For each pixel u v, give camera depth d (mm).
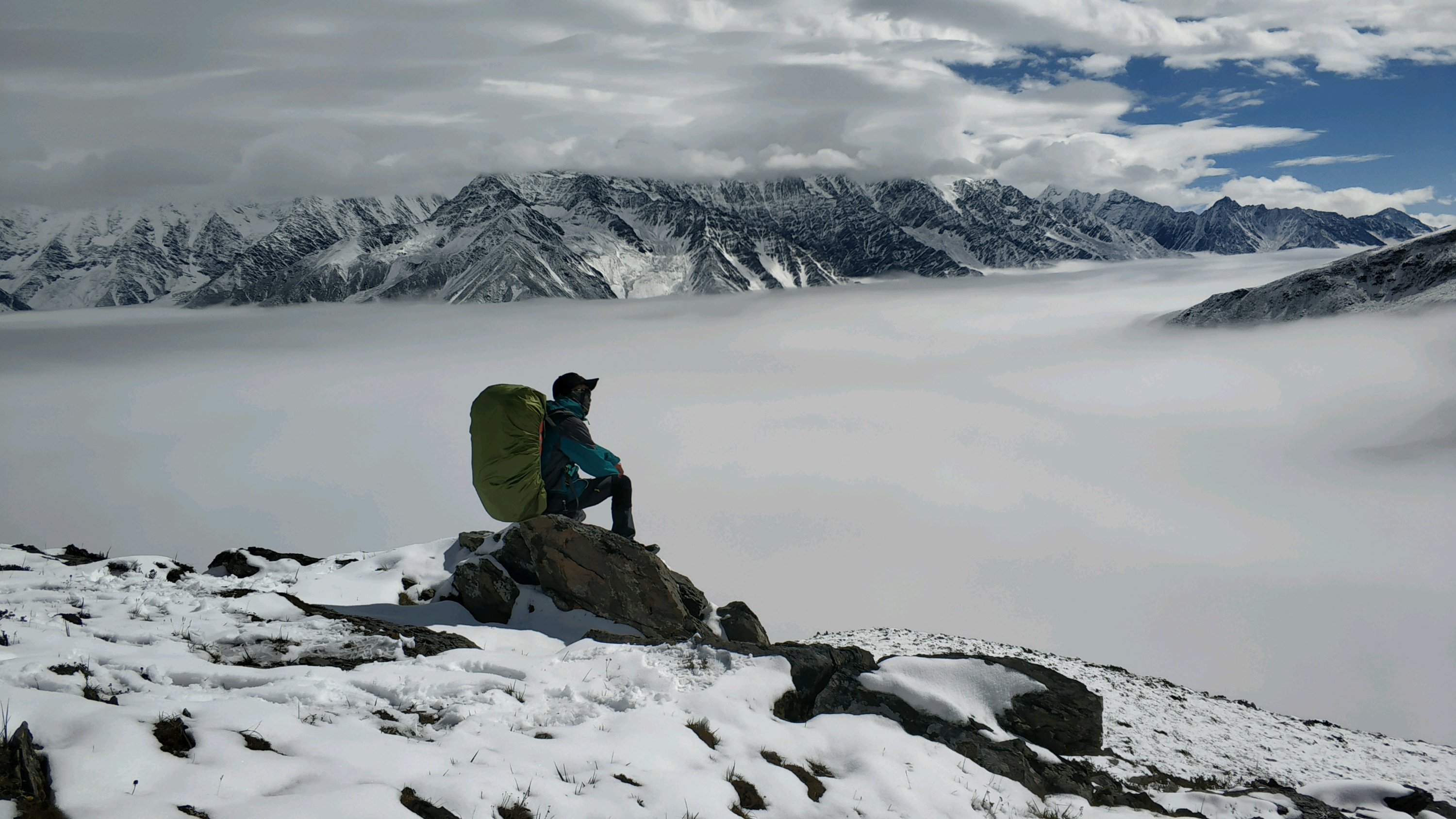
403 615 10156
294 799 4359
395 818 4426
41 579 8555
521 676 7344
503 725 6238
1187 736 20203
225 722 5199
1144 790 9742
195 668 6328
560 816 5043
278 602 8648
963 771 7766
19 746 4156
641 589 10266
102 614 7613
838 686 8797
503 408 10336
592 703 7125
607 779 5660
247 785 4508
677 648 8711
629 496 10992
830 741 7570
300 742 5168
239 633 7582
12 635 6371
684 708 7297
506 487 10367
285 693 6047
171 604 8156
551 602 10164
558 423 10562
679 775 5965
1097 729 9234
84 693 5355
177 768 4496
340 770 4902
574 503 10883
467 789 4988
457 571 10648
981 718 8883
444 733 5891
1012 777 8164
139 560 9898
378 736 5480
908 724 8547
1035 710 9117
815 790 6609
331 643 7680
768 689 8094
